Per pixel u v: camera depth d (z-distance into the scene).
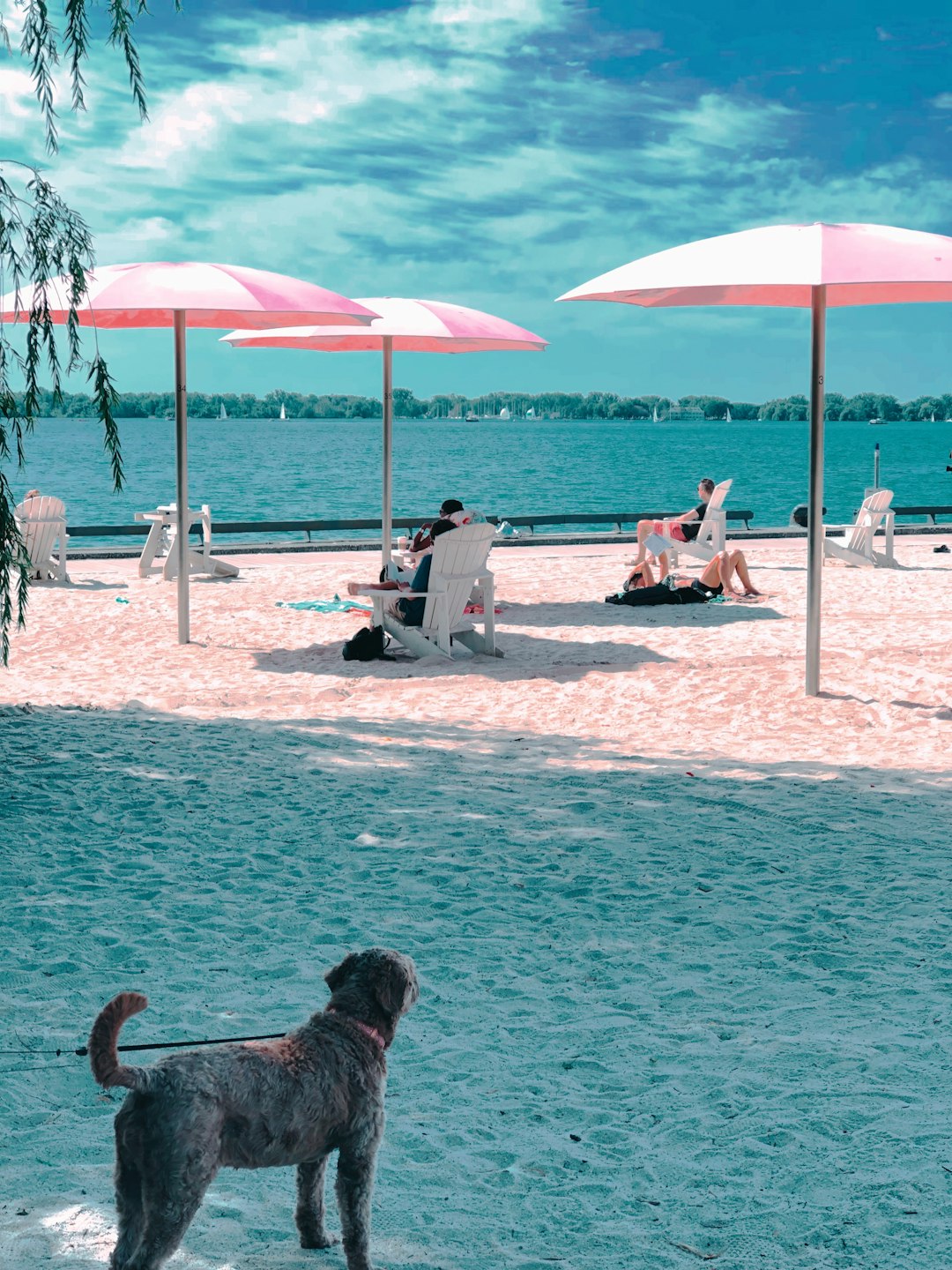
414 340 18.56
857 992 5.45
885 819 8.05
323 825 7.85
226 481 64.56
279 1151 3.10
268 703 11.63
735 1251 3.48
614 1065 4.74
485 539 13.70
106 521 38.94
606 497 55.25
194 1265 3.36
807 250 10.48
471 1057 4.80
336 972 3.42
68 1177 3.82
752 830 7.80
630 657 13.54
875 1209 3.68
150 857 7.22
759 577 20.48
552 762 9.52
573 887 6.78
